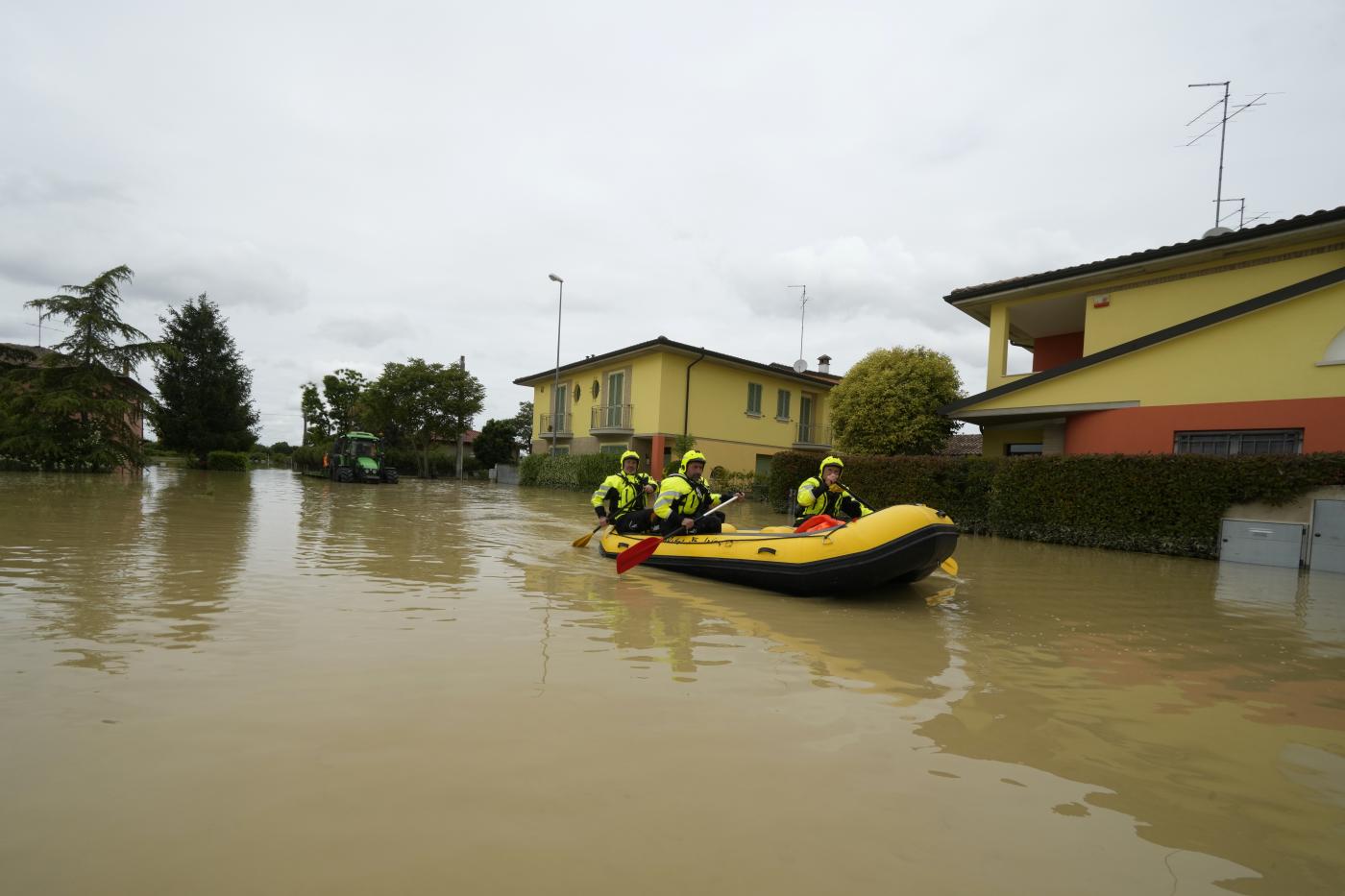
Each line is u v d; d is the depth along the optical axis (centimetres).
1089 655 461
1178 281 1393
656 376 2733
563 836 218
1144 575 827
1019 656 454
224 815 224
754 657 428
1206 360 1175
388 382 3928
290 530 1030
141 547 778
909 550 590
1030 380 1409
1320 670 436
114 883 187
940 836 225
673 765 271
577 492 2791
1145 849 222
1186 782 273
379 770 259
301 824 220
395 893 186
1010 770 279
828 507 759
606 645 442
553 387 3338
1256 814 248
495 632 466
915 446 1720
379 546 892
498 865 201
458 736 293
